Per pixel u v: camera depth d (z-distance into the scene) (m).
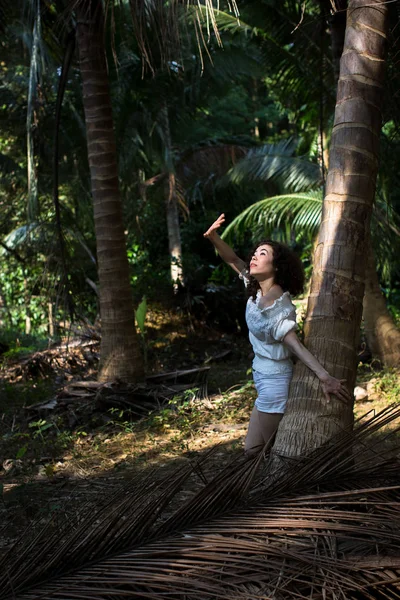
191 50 13.34
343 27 8.70
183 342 13.06
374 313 9.48
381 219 10.52
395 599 2.31
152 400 8.05
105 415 7.64
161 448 6.05
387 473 2.90
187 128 17.00
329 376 3.38
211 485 2.75
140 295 14.18
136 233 17.81
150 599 2.24
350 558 2.43
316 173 12.52
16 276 17.17
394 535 2.43
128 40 11.79
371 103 3.54
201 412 7.26
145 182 16.11
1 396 9.38
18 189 15.38
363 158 3.52
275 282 3.83
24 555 2.45
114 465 5.64
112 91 13.25
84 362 11.51
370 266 9.56
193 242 19.77
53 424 7.07
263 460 3.10
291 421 3.41
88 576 2.33
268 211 11.71
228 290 14.54
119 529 2.55
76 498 4.64
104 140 8.82
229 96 21.94
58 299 10.46
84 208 14.12
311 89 10.74
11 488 5.14
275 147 13.41
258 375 3.91
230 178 13.52
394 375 8.13
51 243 10.14
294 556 2.36
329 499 2.73
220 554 2.38
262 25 10.48
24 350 13.62
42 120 12.12
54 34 9.66
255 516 2.62
